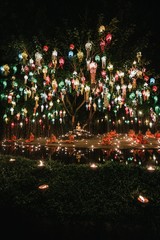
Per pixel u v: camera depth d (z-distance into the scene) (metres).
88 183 7.44
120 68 17.02
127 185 7.29
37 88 18.61
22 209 6.29
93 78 10.37
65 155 12.46
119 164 8.80
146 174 7.92
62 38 18.62
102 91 16.45
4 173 8.70
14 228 5.57
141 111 20.88
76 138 18.73
